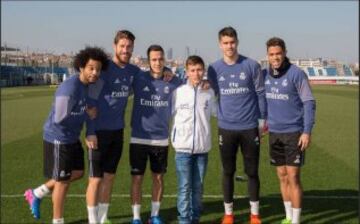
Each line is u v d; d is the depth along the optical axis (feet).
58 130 17.49
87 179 27.43
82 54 17.21
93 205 18.93
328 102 93.66
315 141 43.68
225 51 19.25
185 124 19.30
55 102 17.07
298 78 18.72
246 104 19.45
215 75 19.71
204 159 19.90
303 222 20.04
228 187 19.93
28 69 201.16
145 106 19.58
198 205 20.03
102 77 18.85
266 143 42.75
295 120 19.11
